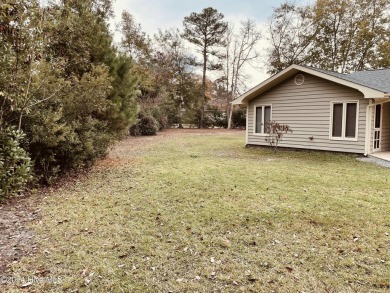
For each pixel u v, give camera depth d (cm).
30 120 506
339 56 2359
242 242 298
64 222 353
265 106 1128
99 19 818
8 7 408
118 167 725
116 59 858
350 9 2241
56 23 554
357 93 862
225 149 1115
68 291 217
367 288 220
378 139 934
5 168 416
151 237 309
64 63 586
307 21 2419
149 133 1875
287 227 334
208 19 2619
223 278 234
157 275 238
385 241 296
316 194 464
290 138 1046
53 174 565
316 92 962
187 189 497
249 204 414
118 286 223
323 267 250
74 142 573
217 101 2909
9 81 438
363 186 516
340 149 913
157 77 2422
